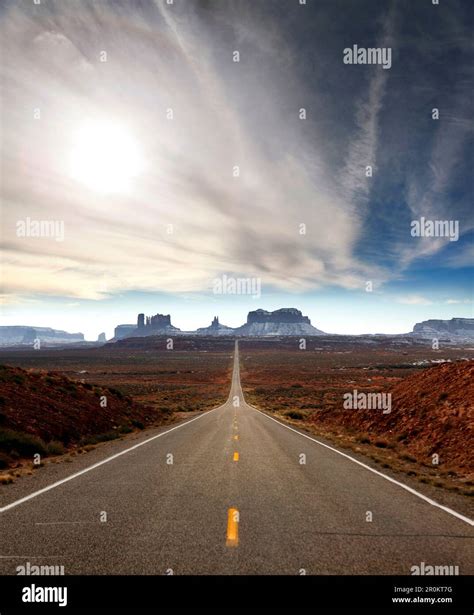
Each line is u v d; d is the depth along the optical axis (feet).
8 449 45.42
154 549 18.71
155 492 29.14
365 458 46.50
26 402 63.16
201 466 38.99
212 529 21.38
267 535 20.59
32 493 28.96
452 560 18.11
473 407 52.08
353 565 17.38
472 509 26.22
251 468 38.19
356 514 24.45
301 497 28.17
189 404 169.89
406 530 21.79
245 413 115.55
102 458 44.19
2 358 624.18
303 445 55.36
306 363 577.84
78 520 22.81
